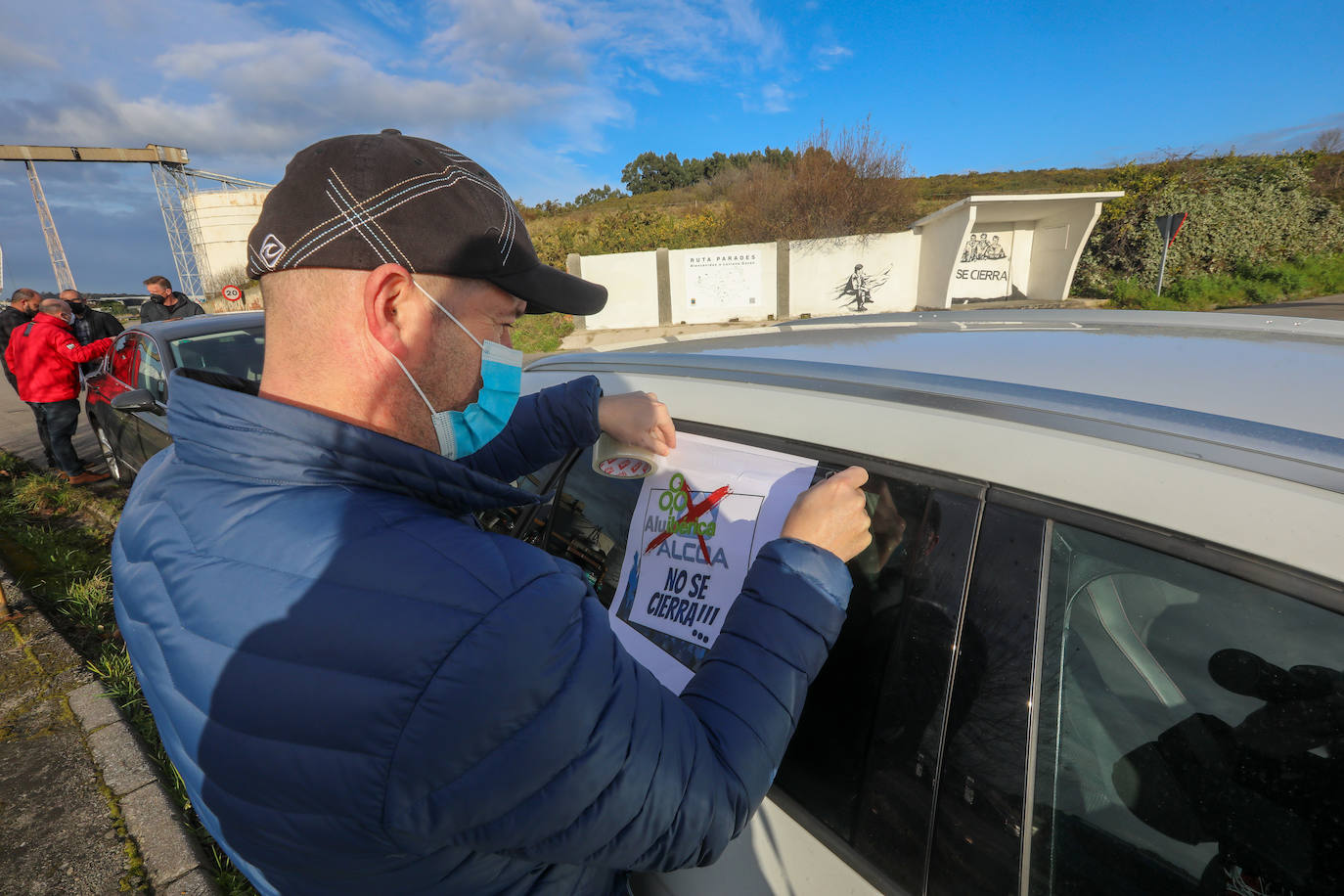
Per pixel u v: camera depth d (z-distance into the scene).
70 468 5.95
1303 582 0.63
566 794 0.55
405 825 0.54
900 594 0.87
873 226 15.30
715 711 0.70
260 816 0.59
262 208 0.67
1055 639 0.75
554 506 1.34
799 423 1.04
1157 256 13.27
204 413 0.64
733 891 0.97
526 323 14.43
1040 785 0.74
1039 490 0.78
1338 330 1.32
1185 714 0.71
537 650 0.54
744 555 0.99
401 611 0.54
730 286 14.09
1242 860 0.67
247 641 0.56
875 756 0.86
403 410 0.71
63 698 2.81
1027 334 1.38
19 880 1.98
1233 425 0.78
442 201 0.67
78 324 6.79
